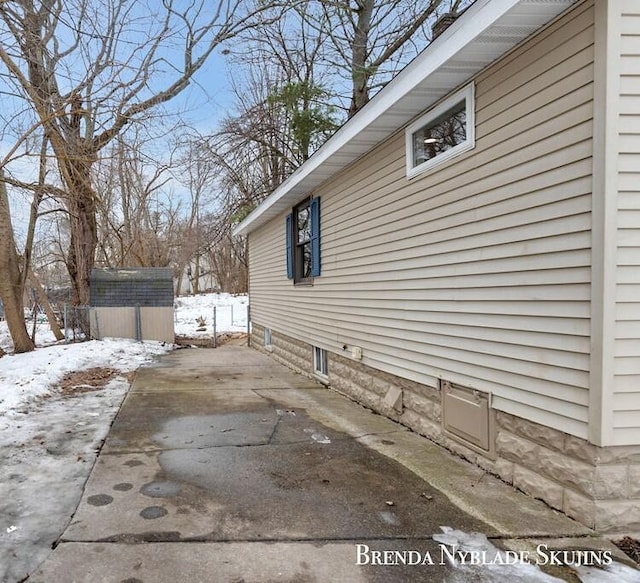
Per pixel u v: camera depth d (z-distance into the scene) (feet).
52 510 9.08
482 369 11.16
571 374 8.63
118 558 7.40
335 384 20.80
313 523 8.63
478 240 11.18
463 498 9.67
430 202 13.20
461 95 11.71
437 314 13.01
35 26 24.57
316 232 22.52
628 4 7.84
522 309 9.82
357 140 15.97
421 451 12.63
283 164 43.42
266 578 6.94
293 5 31.40
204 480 10.62
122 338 39.55
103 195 42.68
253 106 42.86
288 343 28.25
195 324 61.46
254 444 13.24
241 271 95.40
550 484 9.18
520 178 9.80
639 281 7.98
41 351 30.66
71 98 23.79
